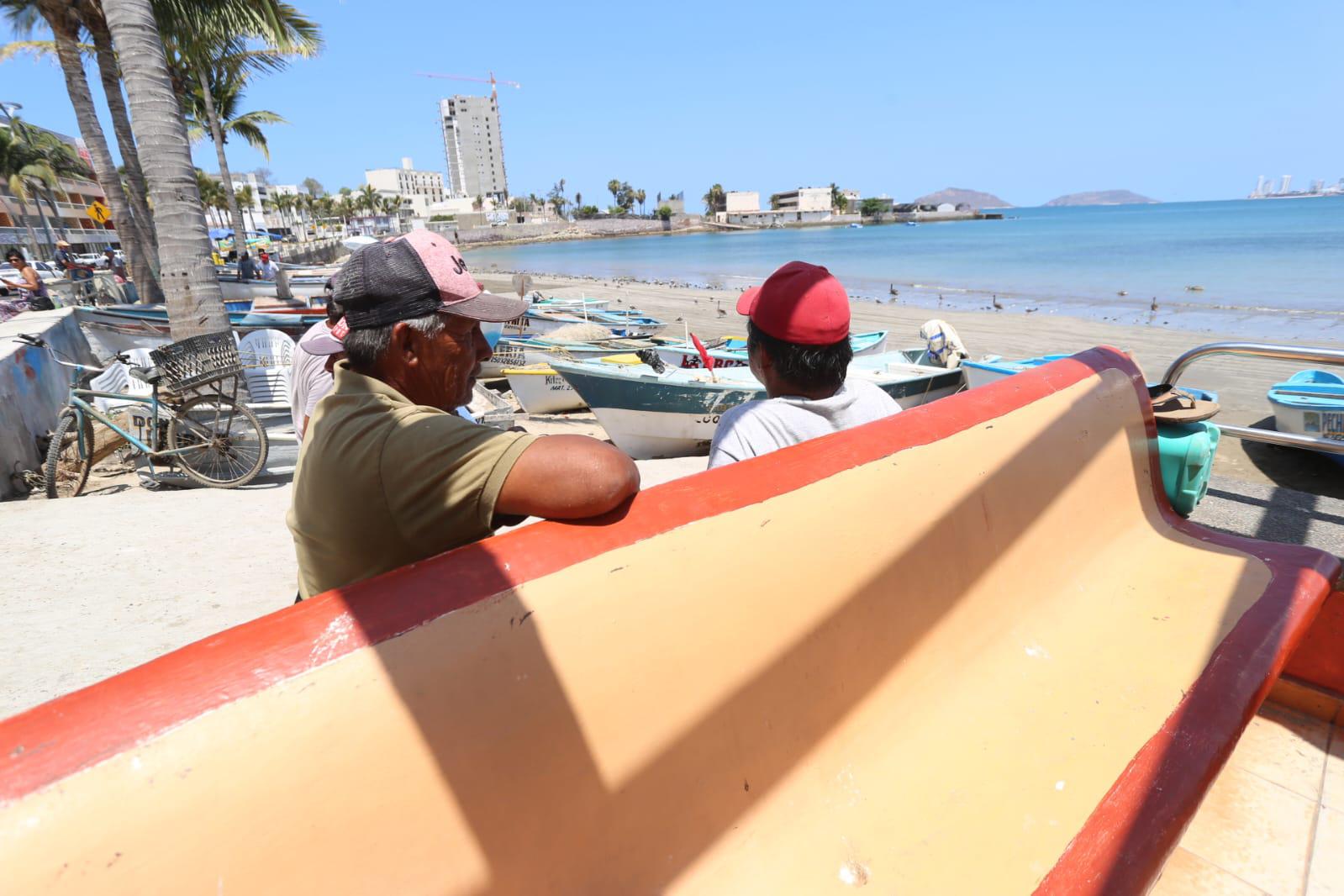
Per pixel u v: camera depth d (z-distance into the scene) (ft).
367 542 4.10
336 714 2.85
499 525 4.19
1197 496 9.72
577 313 65.41
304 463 4.40
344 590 3.27
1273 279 97.81
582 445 3.91
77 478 22.90
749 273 157.99
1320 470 22.84
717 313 80.23
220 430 21.09
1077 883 4.33
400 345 4.50
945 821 4.70
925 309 78.84
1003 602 6.49
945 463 6.10
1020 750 5.36
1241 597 7.26
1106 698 5.96
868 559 5.19
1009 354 50.90
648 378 29.19
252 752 2.66
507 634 3.35
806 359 6.77
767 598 4.45
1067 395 8.06
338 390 4.49
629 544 3.95
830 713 4.81
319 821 2.74
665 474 21.43
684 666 3.97
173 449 20.53
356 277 4.48
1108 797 4.97
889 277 125.08
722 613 4.19
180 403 20.59
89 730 2.54
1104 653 6.58
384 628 3.10
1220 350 11.05
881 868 4.32
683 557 4.11
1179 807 4.84
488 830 3.13
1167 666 6.37
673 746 3.86
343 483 4.02
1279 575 7.58
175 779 2.52
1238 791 7.00
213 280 26.37
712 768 4.05
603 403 30.01
